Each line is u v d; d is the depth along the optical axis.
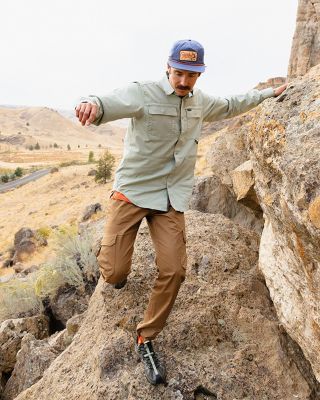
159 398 3.39
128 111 2.98
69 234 8.41
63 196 56.25
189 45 2.87
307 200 2.53
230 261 4.79
